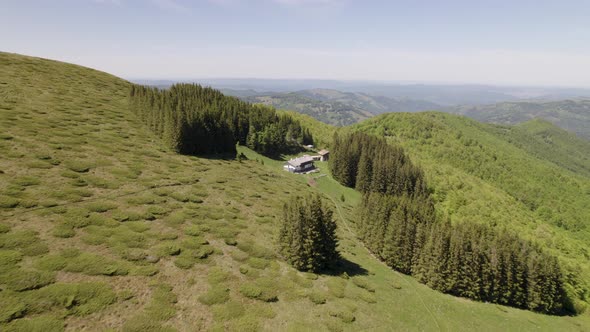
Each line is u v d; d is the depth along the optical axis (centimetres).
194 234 4662
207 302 3222
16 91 9062
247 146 14400
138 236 4106
